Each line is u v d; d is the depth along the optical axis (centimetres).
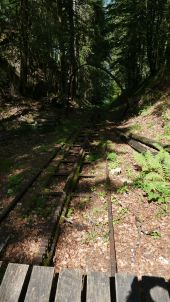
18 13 2219
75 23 3072
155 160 841
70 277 355
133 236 588
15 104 2186
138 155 885
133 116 1936
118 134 1539
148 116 1633
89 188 819
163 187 737
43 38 2339
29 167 1027
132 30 2600
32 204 730
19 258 537
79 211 694
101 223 636
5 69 2380
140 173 868
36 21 2233
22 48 2312
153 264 510
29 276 381
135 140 1302
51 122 1930
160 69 2194
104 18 3572
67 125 1919
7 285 355
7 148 1328
